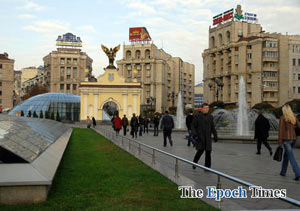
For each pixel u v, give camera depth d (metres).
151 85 102.62
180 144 19.03
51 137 12.92
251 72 70.94
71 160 12.12
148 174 8.96
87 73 59.28
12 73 100.81
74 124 56.62
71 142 20.41
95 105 56.56
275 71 69.75
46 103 64.56
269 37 69.19
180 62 124.19
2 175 6.08
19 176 6.09
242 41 71.81
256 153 14.02
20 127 10.73
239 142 19.22
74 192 7.00
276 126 28.23
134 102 57.22
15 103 126.06
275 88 69.19
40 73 128.62
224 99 78.06
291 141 8.64
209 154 9.47
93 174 9.14
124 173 9.26
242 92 31.00
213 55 83.56
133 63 104.75
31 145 8.48
